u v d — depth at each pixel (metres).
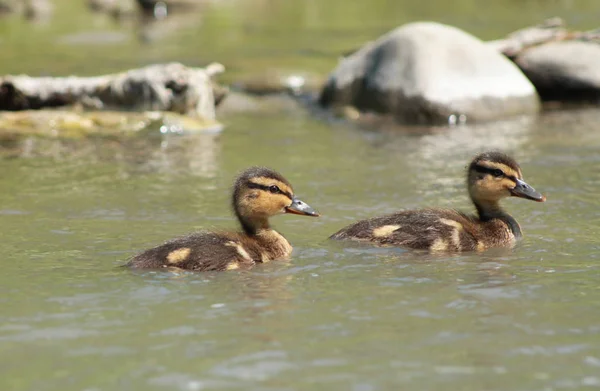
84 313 9.97
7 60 30.02
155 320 9.77
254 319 9.78
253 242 12.31
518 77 24.27
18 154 19.17
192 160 18.86
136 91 22.30
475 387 8.14
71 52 31.69
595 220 14.09
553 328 9.46
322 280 11.16
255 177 12.65
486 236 12.91
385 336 9.28
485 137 21.11
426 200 15.61
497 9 40.59
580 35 26.98
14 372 8.51
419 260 12.01
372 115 23.72
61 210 14.93
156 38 35.16
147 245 12.81
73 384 8.27
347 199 15.70
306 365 8.62
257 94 26.17
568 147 19.77
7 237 13.22
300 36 35.34
